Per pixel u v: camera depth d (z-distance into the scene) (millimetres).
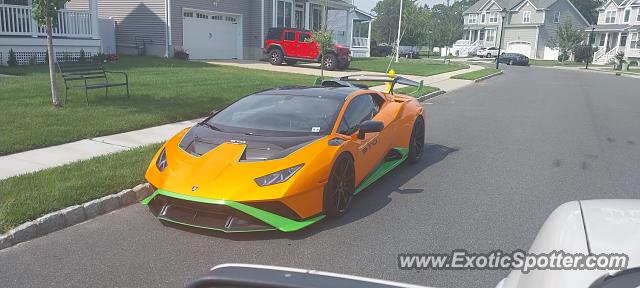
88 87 10617
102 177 5961
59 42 19953
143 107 10891
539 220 5215
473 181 6699
